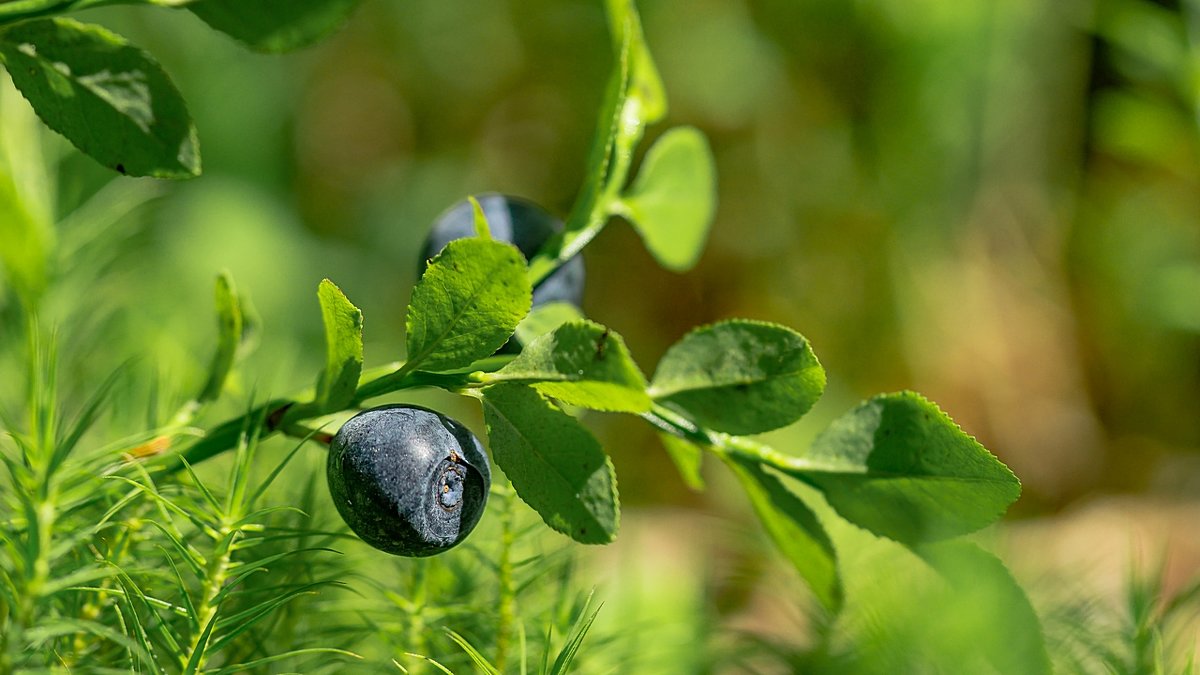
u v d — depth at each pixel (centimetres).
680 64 60
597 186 21
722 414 19
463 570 22
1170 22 38
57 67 19
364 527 19
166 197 52
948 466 19
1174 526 38
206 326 36
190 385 24
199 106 56
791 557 20
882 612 21
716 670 23
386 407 19
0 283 24
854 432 20
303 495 22
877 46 58
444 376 19
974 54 58
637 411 19
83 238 26
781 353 19
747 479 20
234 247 53
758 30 60
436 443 19
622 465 56
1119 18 41
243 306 21
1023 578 23
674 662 22
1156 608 22
